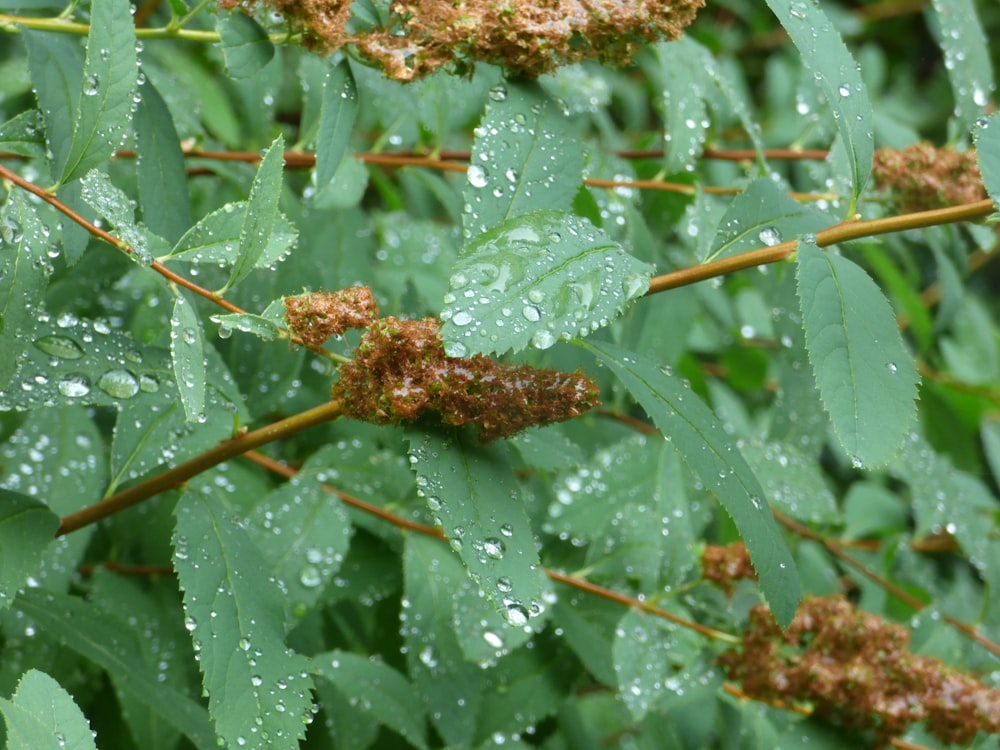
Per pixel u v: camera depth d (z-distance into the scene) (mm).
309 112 763
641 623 703
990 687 732
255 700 597
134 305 730
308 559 688
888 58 1293
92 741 559
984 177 602
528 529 576
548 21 621
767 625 699
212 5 640
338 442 738
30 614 639
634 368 591
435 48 626
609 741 903
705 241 726
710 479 578
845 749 688
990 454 894
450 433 583
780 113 1107
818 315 593
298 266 733
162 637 695
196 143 740
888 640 692
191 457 645
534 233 579
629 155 791
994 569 786
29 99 792
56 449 685
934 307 1036
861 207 739
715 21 1206
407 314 764
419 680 694
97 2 587
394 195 828
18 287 594
